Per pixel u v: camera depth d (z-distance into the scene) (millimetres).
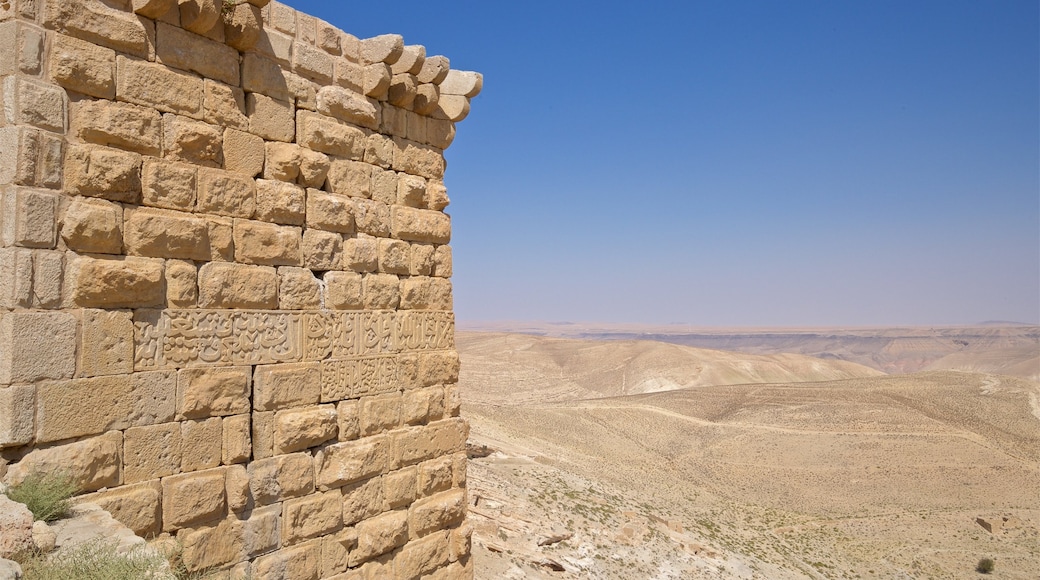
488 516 25625
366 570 10039
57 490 6477
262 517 8664
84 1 7035
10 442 6434
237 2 8312
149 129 7578
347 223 9883
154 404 7570
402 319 10797
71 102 6984
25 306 6590
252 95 8727
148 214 7516
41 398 6652
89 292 6988
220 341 8242
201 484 7973
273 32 9055
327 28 9836
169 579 5566
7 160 6586
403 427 10727
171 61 7828
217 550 8188
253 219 8688
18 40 6598
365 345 10133
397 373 10648
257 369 8648
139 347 7453
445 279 11734
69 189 6930
